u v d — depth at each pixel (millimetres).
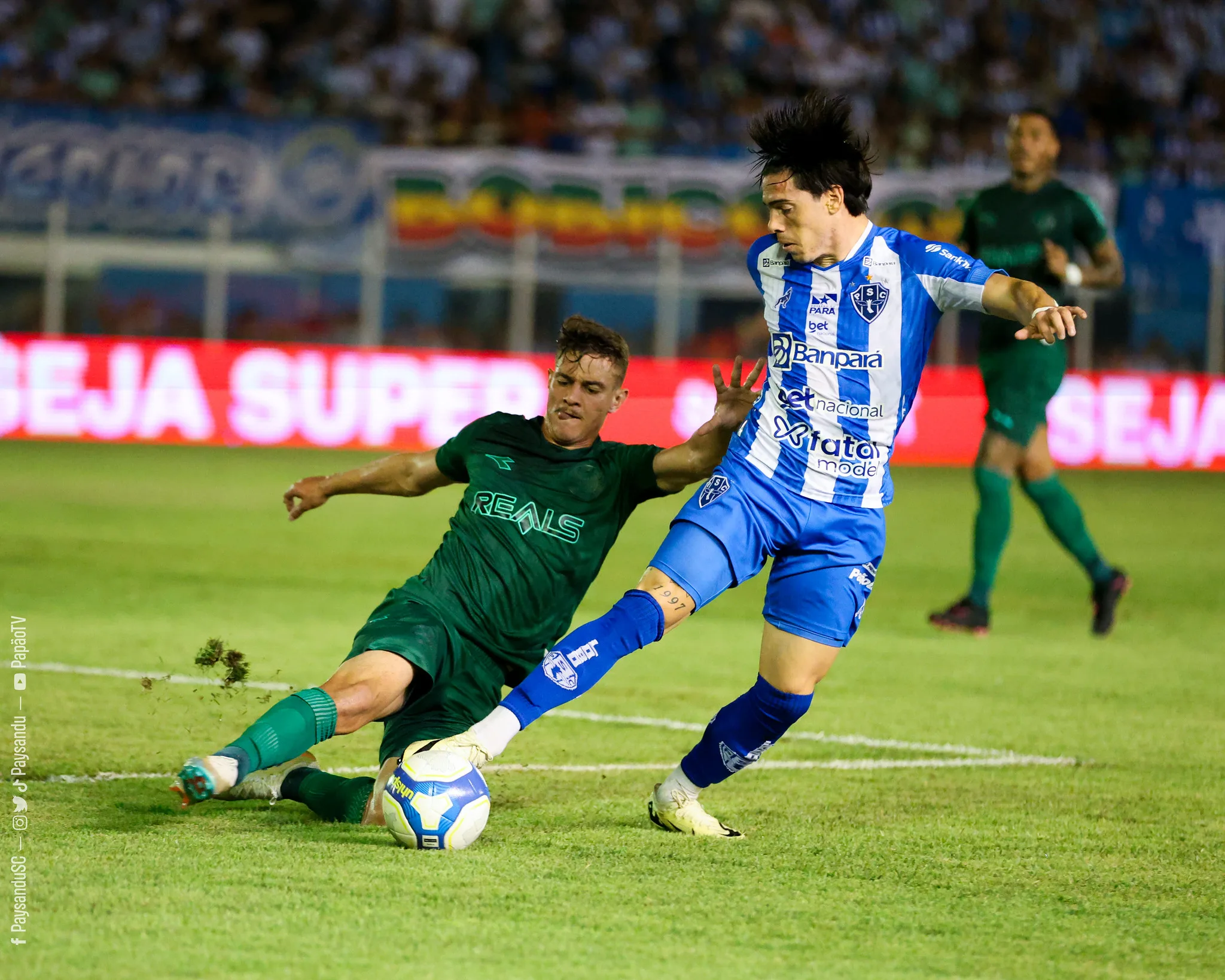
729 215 61250
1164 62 85438
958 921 12938
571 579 16438
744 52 80812
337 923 12125
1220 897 13938
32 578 33469
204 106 73375
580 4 79250
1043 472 30609
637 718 22344
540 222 60281
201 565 36594
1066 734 21891
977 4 85375
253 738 13812
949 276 14773
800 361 15281
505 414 17094
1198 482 65000
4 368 59094
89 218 58000
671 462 16438
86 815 15531
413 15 77312
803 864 14617
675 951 11797
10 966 10984
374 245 59500
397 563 38625
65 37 73500
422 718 15922
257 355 60875
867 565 15477
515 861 14234
